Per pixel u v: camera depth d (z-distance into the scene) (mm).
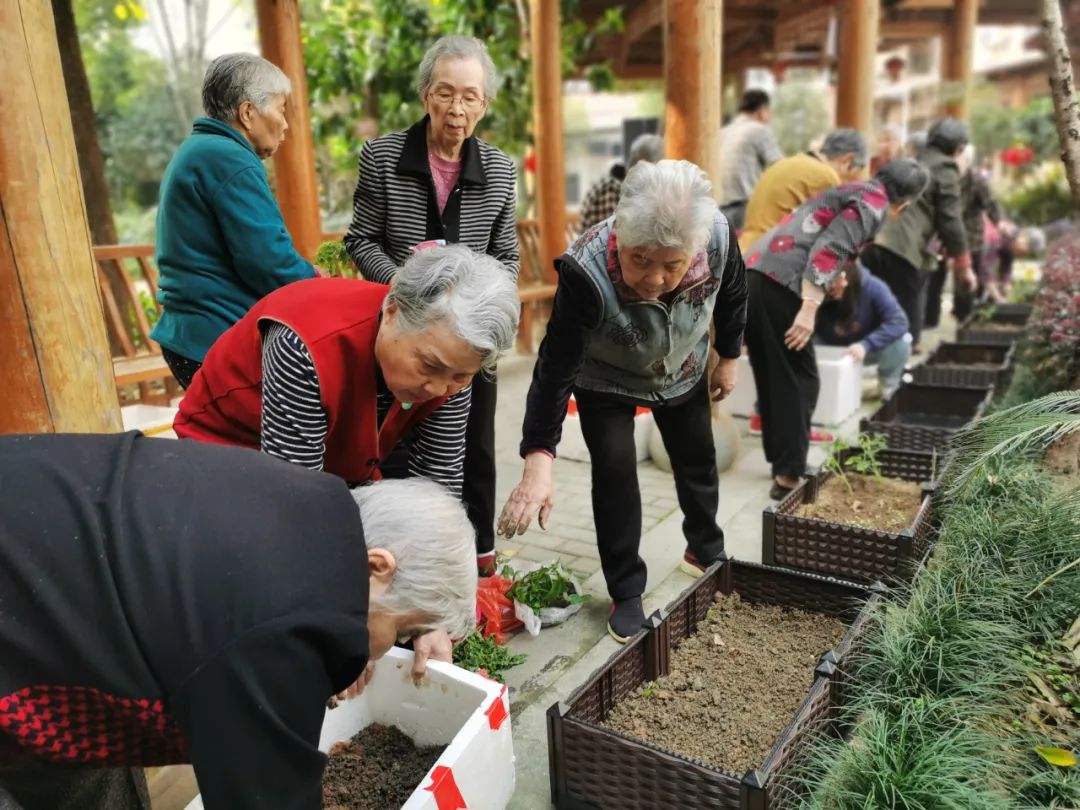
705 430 2840
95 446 1190
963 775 1753
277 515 1119
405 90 8398
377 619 1203
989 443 2734
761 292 3539
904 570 2793
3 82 1721
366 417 1763
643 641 2303
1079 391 2631
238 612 1023
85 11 16688
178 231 2264
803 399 3635
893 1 9375
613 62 10117
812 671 2357
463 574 1233
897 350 5180
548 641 2732
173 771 2199
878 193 3400
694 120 4074
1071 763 1861
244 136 2340
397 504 1229
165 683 1020
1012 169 15586
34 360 1834
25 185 1769
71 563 1043
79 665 1024
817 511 3291
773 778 1736
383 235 2822
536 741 2254
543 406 2320
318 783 1085
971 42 9711
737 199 5828
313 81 8141
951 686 2105
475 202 2803
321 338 1640
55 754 1104
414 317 1529
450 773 1660
